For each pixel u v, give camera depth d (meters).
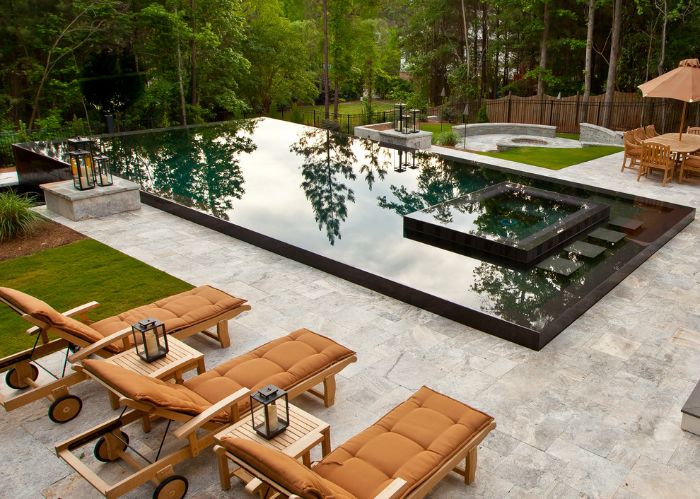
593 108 24.77
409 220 9.43
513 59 34.38
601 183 12.57
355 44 36.97
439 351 6.04
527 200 10.40
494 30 33.81
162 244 9.05
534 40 29.97
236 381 4.77
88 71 22.66
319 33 37.34
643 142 12.59
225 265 8.23
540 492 4.22
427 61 33.91
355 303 7.08
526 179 12.42
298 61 36.00
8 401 4.68
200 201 10.85
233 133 17.69
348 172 13.24
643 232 9.09
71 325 5.02
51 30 21.83
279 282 7.67
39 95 22.91
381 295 7.29
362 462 3.87
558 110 24.69
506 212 9.74
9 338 6.29
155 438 4.75
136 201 10.76
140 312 5.86
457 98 31.02
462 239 8.73
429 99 35.94
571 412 5.10
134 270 8.06
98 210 10.34
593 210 9.52
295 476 3.07
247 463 3.44
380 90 48.22
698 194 11.68
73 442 4.11
